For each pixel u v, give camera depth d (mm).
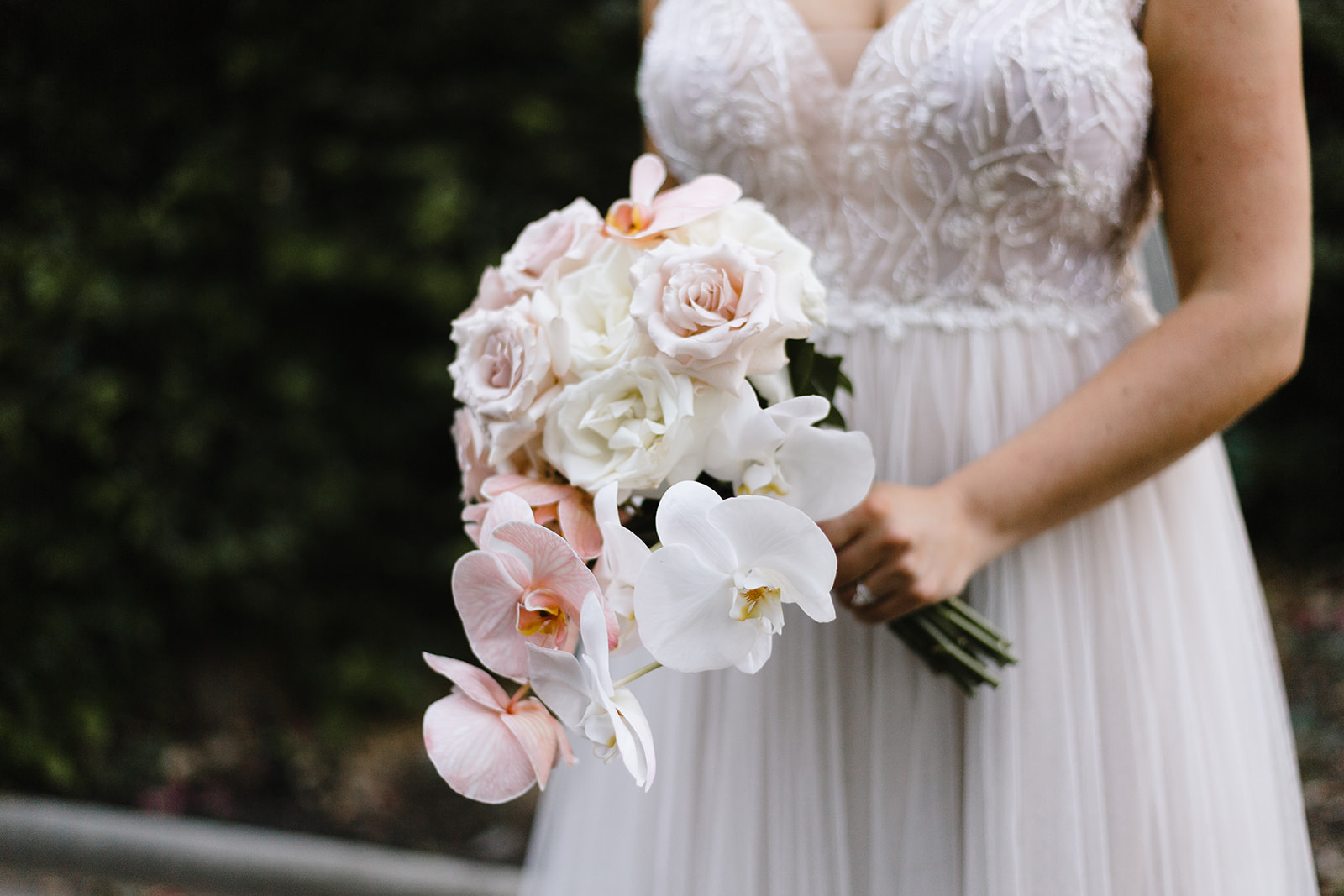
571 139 3361
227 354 3250
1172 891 1000
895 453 1070
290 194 3285
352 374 3398
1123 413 928
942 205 1041
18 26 3074
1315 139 3549
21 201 3105
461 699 726
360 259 3277
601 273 856
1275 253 912
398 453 3438
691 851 1103
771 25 1080
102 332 3125
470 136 3340
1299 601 3561
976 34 986
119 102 3162
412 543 3467
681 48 1138
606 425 797
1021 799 994
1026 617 1020
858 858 1068
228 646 3375
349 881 2412
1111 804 1010
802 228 1116
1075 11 978
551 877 1260
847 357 1091
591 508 811
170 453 3188
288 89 3258
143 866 2529
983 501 945
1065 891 974
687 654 707
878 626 1069
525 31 3311
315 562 3426
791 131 1082
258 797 2941
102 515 3113
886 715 1059
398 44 3275
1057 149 983
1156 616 1034
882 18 1088
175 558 3174
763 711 1077
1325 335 3656
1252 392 917
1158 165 1008
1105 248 1081
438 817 2834
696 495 702
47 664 3023
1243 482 3781
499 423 821
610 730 689
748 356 793
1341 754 2703
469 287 3291
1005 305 1052
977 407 1048
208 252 3238
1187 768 1009
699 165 1159
